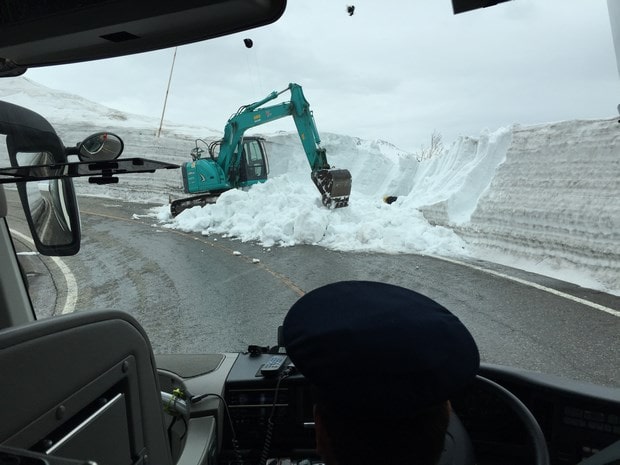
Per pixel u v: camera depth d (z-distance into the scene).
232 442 2.30
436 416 0.84
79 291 7.25
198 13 1.09
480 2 1.31
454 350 0.86
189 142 22.55
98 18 1.13
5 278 2.20
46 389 1.03
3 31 1.23
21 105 1.71
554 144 10.95
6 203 2.20
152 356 1.53
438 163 18.48
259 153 18.08
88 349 1.18
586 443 1.88
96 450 1.20
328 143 23.81
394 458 0.83
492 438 2.05
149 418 1.50
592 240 8.64
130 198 22.20
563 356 4.20
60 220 2.12
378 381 0.81
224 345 4.75
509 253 9.91
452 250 10.78
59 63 1.46
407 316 0.89
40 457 0.73
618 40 1.16
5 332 0.94
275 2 1.09
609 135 9.87
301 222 12.02
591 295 6.60
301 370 0.87
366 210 15.22
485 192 12.06
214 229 14.18
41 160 1.74
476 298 6.46
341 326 0.87
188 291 7.00
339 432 0.84
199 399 2.21
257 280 7.63
